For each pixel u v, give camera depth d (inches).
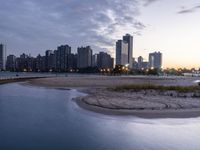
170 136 530.3
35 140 501.0
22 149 446.3
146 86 1919.3
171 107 894.4
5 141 493.7
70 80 3284.9
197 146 465.4
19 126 620.1
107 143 483.5
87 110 850.1
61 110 854.5
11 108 900.0
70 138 516.4
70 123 651.5
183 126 618.8
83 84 2529.5
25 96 1318.9
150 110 828.6
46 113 799.7
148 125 629.3
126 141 495.5
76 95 1392.7
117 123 651.5
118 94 1397.6
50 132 561.9
